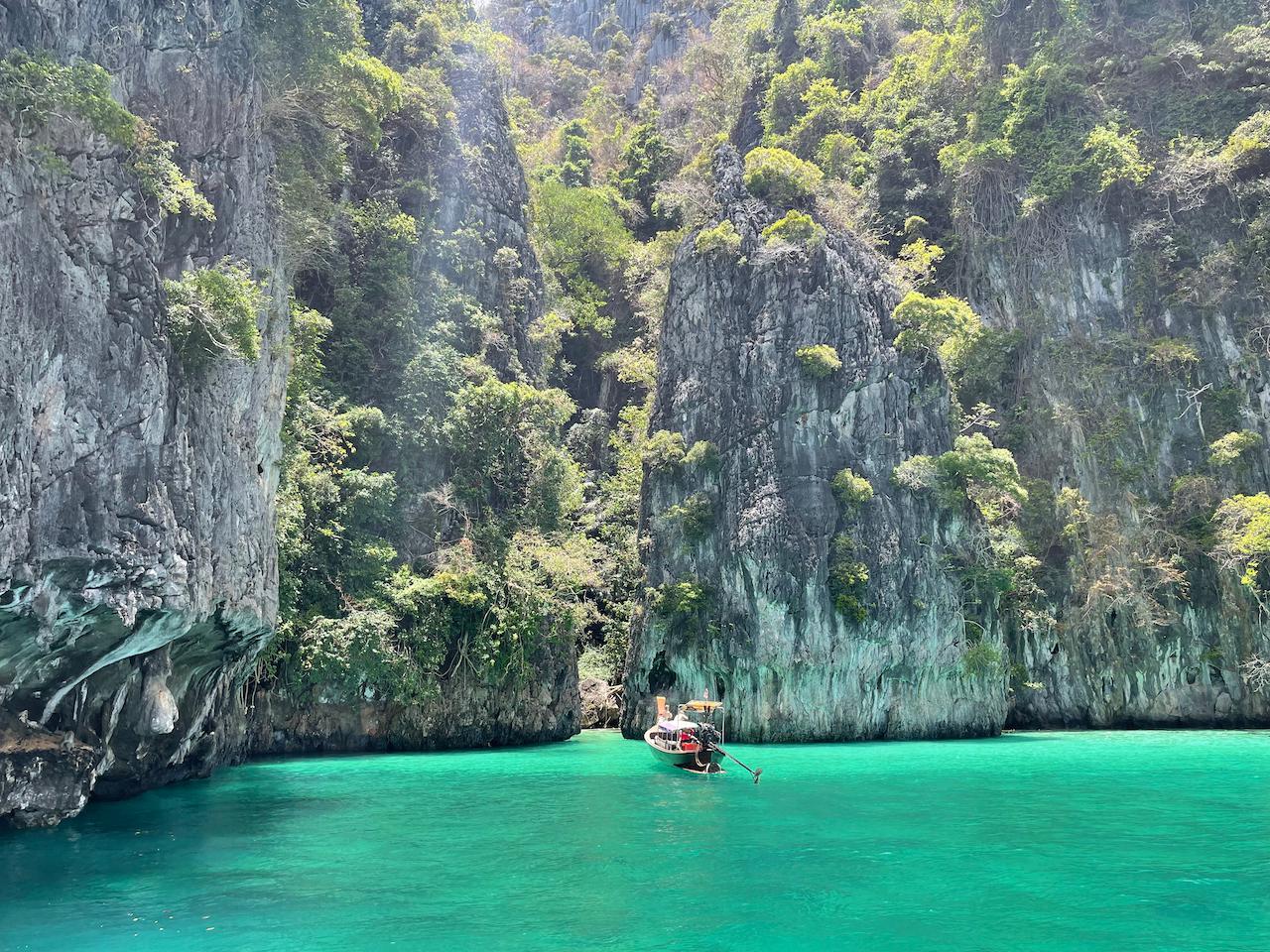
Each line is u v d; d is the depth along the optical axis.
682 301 52.22
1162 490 53.88
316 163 40.88
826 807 26.80
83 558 18.97
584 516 60.66
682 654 47.19
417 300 56.97
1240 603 50.41
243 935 15.42
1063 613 52.16
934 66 67.81
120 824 24.09
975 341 56.88
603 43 128.25
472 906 17.06
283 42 32.97
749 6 94.62
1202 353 55.59
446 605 44.75
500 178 66.69
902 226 63.72
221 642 28.88
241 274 27.34
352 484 46.81
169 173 23.47
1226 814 25.69
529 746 45.34
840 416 47.16
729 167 54.88
